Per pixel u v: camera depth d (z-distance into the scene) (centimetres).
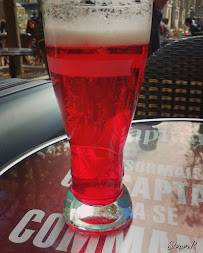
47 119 94
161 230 39
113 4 29
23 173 53
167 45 124
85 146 35
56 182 51
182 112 127
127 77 32
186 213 42
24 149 78
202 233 38
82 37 29
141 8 31
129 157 60
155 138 69
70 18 29
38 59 628
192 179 52
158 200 46
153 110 128
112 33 29
